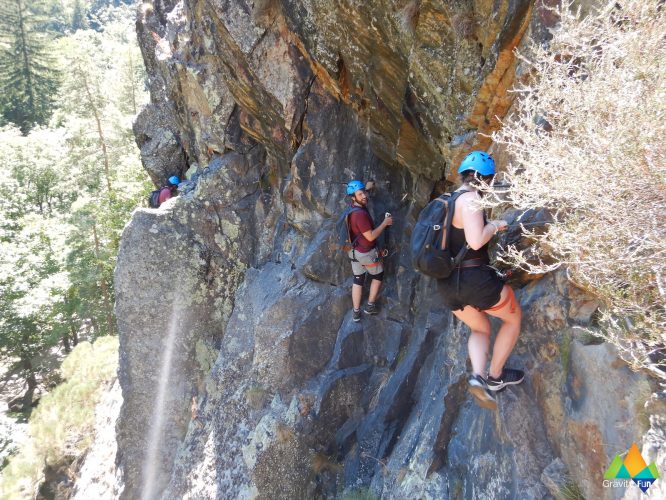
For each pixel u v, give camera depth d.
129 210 19.52
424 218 2.60
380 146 5.33
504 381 2.81
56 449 9.41
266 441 5.43
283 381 5.82
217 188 7.45
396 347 5.54
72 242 20.12
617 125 1.82
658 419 2.01
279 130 6.43
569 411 2.57
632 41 1.88
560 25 2.63
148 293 7.28
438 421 3.88
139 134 11.87
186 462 6.09
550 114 2.43
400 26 3.67
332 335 5.88
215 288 7.43
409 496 3.81
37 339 20.27
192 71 7.55
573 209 2.23
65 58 23.55
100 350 12.07
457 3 3.21
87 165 24.00
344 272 6.06
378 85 4.47
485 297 2.48
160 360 7.33
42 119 46.47
